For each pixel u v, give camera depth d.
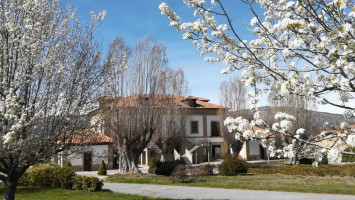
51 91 7.34
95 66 8.25
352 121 4.74
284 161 41.34
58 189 17.34
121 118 23.61
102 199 13.80
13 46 7.09
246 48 4.39
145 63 24.77
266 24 4.62
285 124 4.02
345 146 3.97
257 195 14.72
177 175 20.50
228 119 4.35
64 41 7.99
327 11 3.81
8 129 6.59
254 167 26.58
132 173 24.05
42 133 7.12
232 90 36.19
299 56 4.25
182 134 33.91
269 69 4.05
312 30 3.98
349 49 3.45
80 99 7.68
